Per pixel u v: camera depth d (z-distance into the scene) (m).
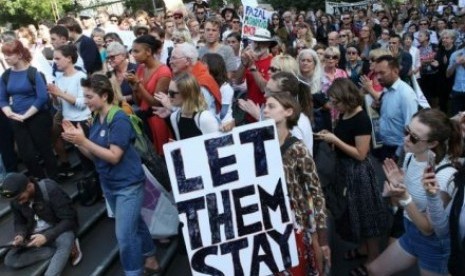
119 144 3.27
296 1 25.62
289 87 3.62
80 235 4.56
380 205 3.81
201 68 4.43
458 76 8.09
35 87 4.77
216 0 21.05
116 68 5.08
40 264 4.03
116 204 3.46
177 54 4.28
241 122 5.02
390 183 2.88
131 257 3.45
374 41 9.65
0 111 5.25
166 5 9.57
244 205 3.03
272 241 3.08
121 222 3.41
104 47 6.76
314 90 4.96
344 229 3.92
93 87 3.28
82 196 5.14
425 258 3.03
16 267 4.00
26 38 7.18
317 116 4.76
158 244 4.53
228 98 4.62
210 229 3.00
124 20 9.91
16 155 5.54
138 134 4.07
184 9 8.95
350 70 7.89
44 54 6.49
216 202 3.00
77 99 4.79
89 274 4.08
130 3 20.45
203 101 3.64
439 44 9.48
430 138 2.79
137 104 4.96
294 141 3.12
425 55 9.75
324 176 3.91
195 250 2.99
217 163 2.98
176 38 6.39
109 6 20.66
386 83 4.53
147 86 4.58
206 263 3.01
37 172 5.06
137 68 5.24
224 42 7.04
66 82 4.87
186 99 3.57
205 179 2.98
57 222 4.05
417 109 4.42
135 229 3.47
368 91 5.14
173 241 4.61
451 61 8.30
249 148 3.01
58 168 5.53
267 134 3.02
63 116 4.96
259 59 5.75
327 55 5.83
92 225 4.79
